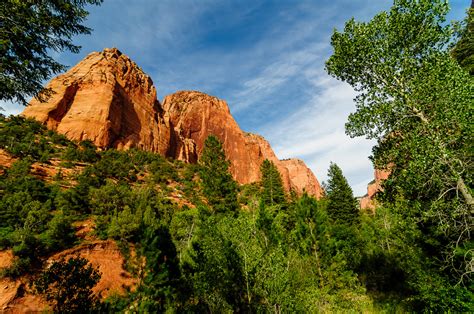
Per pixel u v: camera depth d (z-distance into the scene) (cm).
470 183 973
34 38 793
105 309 1181
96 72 8631
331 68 1315
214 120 14050
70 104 7781
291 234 1925
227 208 2650
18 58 765
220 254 1126
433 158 948
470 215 933
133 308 1755
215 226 1212
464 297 970
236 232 1159
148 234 2227
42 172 4353
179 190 5994
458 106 930
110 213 3441
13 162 4234
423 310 1291
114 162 5659
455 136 949
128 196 3841
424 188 1066
